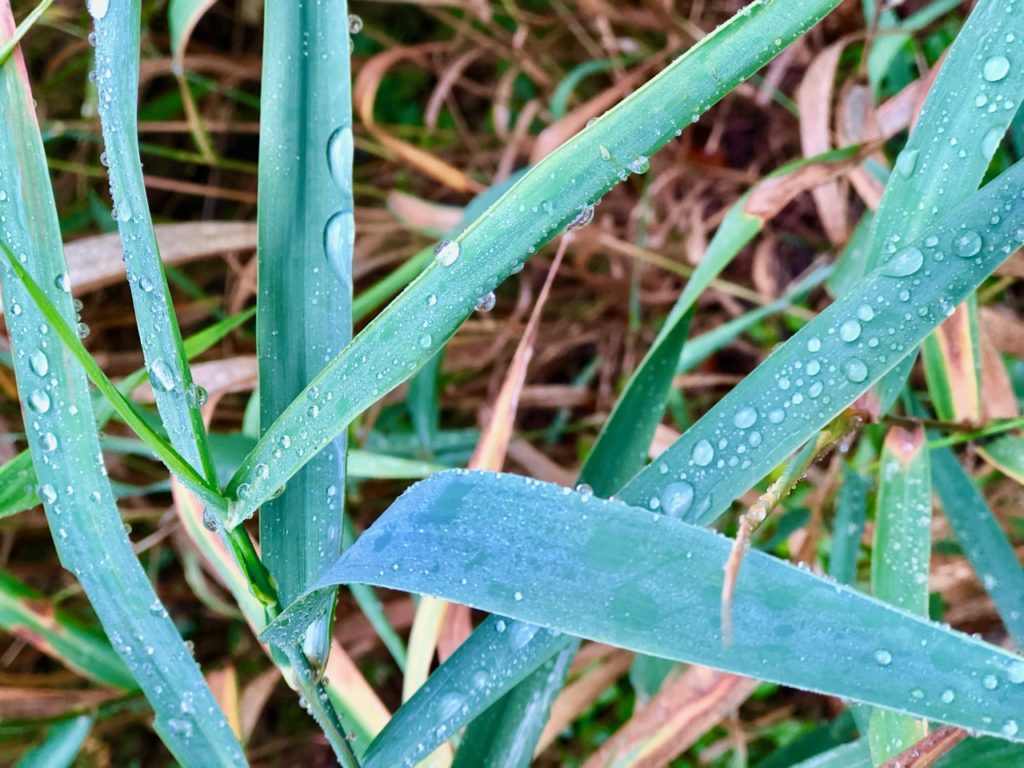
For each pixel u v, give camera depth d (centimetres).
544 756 32
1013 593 19
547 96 38
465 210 29
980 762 16
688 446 14
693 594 11
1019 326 24
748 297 32
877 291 14
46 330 15
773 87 35
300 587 14
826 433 14
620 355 38
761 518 11
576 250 35
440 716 15
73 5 37
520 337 36
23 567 32
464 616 22
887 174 24
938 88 16
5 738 27
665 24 34
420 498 12
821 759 18
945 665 11
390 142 31
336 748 14
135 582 16
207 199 42
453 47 37
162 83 40
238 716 23
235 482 13
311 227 15
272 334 15
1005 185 14
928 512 17
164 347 13
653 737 20
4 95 14
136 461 33
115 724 27
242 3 41
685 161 35
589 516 12
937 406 20
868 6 27
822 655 11
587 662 26
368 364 12
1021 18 15
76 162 39
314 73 15
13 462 19
